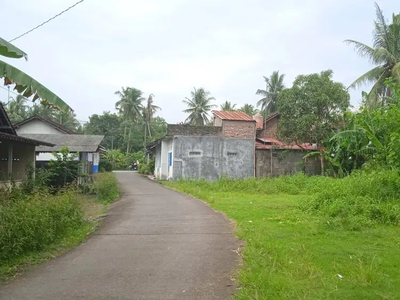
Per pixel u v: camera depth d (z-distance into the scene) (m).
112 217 10.05
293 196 15.02
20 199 8.15
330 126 22.27
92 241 7.12
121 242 6.99
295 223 8.62
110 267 5.36
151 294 4.27
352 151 20.08
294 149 25.27
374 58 22.20
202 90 45.84
